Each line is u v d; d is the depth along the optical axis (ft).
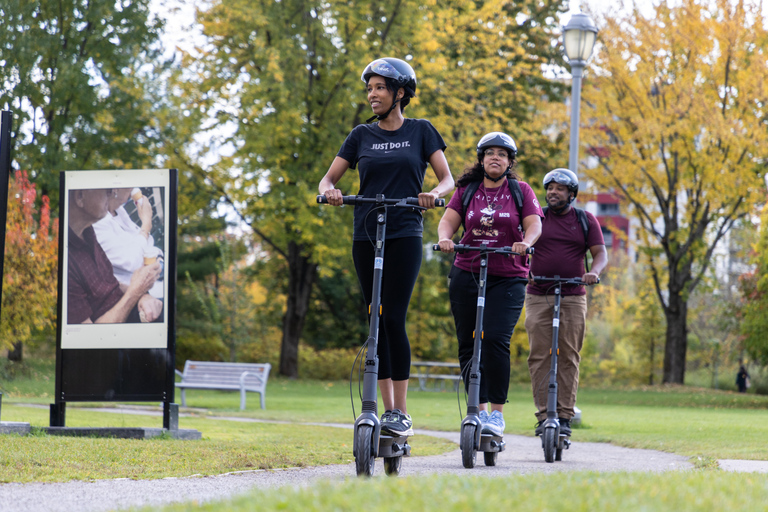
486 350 21.44
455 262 22.29
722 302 120.26
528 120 105.81
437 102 93.66
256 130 85.46
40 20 87.61
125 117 88.48
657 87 94.12
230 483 15.81
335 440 30.27
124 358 29.14
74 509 12.41
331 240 88.17
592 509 8.98
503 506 8.99
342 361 116.57
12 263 62.18
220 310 110.42
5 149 27.17
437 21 93.61
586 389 98.94
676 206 100.27
